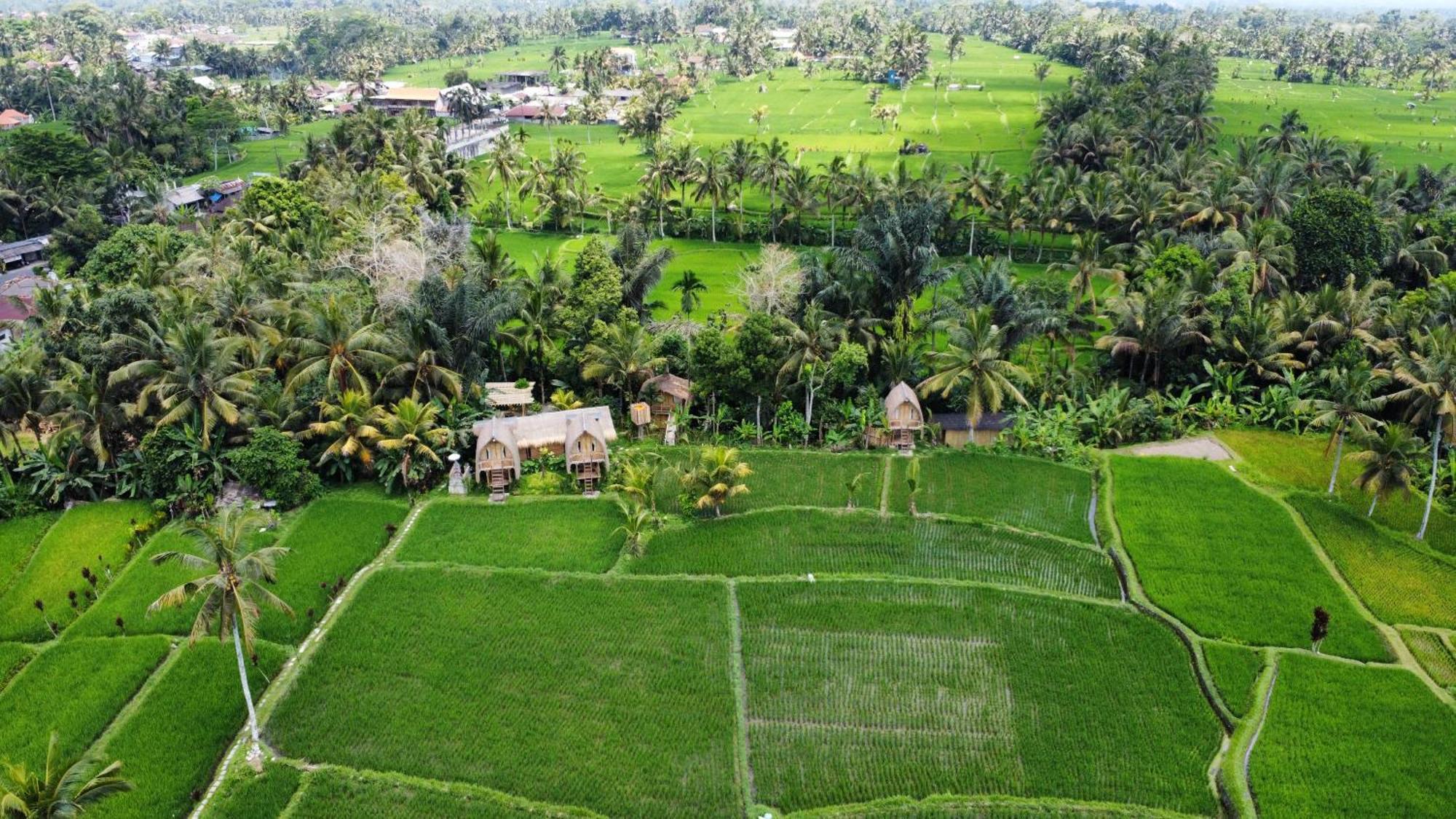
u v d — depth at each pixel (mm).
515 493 72812
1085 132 153500
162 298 82500
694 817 44688
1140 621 57531
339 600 59750
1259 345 86000
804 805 45406
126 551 65375
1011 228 132375
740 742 49062
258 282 88125
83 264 124562
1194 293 89688
